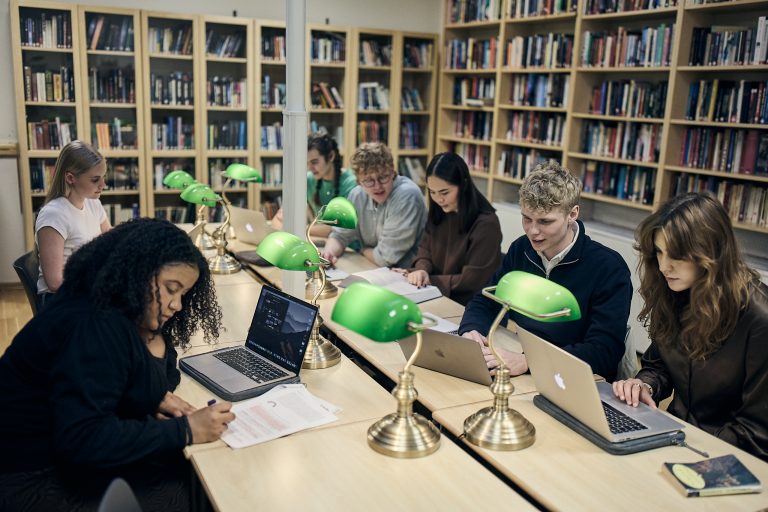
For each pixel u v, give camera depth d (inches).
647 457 68.6
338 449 68.8
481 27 245.1
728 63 160.9
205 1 225.6
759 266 161.2
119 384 65.9
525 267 99.4
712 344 75.9
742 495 62.1
